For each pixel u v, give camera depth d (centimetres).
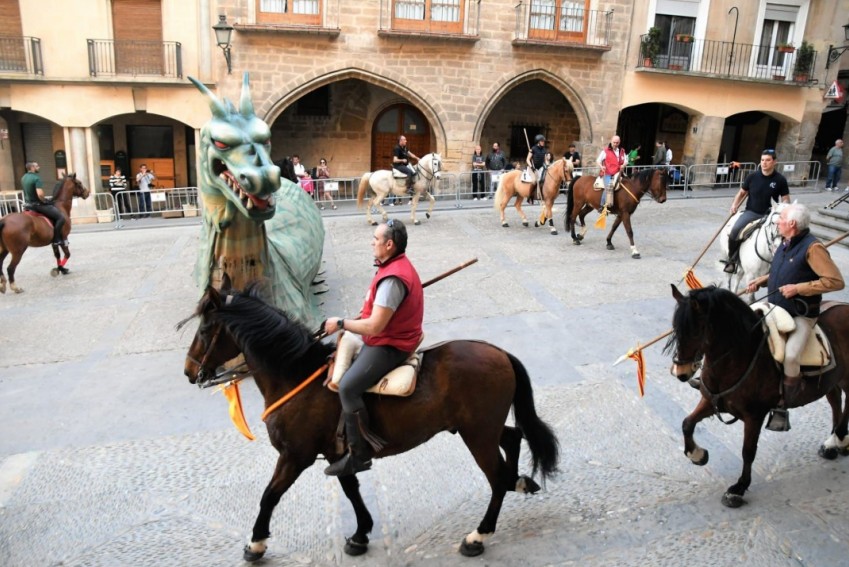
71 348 881
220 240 716
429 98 2033
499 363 442
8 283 1195
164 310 1025
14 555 474
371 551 470
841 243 1313
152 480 568
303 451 435
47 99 1839
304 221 970
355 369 410
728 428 627
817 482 537
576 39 2070
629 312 958
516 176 1511
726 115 2244
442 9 1967
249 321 425
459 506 519
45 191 2095
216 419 678
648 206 1822
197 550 473
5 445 636
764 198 862
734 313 459
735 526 484
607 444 607
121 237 1592
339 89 2197
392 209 1828
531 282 1105
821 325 515
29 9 1789
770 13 2200
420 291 417
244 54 1894
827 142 2745
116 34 1856
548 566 449
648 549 463
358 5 1919
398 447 437
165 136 2148
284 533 491
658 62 2122
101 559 466
